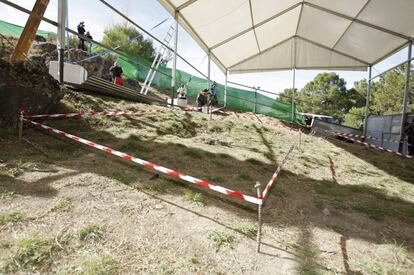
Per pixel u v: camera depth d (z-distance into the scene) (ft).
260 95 66.08
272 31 49.57
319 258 10.10
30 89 18.13
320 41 53.47
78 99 25.61
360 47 49.83
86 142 15.17
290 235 11.59
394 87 120.47
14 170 12.88
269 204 14.66
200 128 32.22
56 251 8.20
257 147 29.30
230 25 43.65
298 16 47.39
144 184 14.05
